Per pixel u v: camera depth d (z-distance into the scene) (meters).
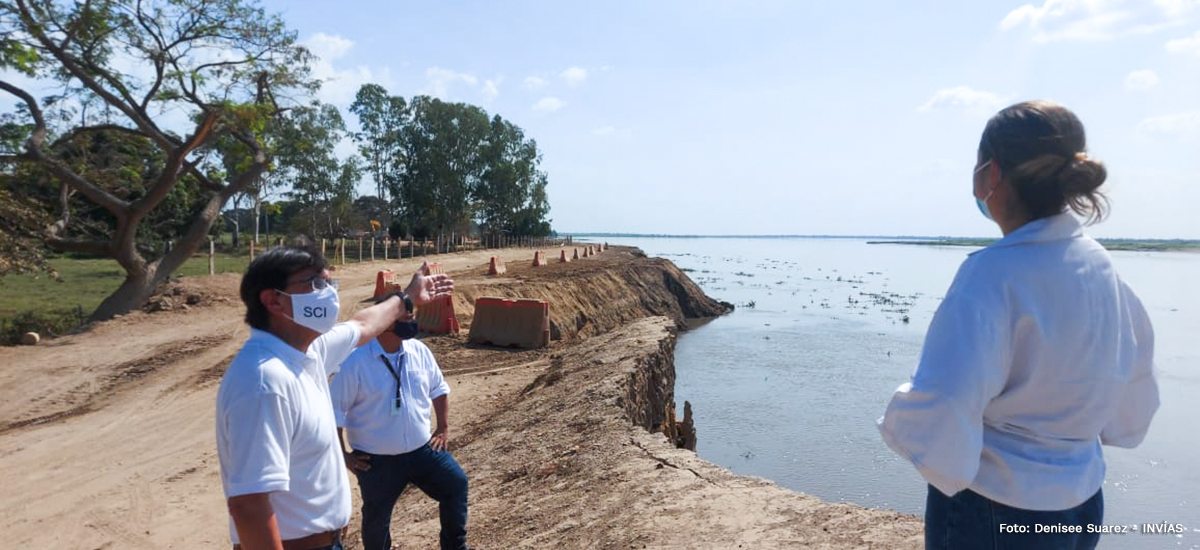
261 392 2.43
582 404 9.41
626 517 5.36
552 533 5.55
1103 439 2.00
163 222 42.03
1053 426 1.72
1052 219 1.76
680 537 4.77
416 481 4.56
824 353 26.41
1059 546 1.72
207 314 20.08
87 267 47.53
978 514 1.75
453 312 17.86
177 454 10.02
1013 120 1.80
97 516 8.02
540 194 82.44
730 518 4.97
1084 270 1.72
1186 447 14.45
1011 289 1.67
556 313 25.66
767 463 13.94
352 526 7.26
